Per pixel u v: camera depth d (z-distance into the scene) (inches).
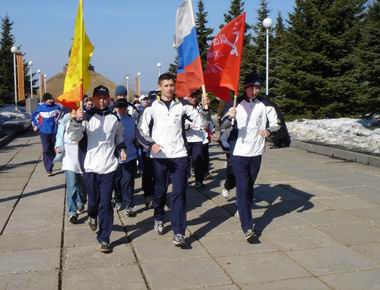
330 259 211.9
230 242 237.8
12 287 187.5
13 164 529.7
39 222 280.7
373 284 184.5
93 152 226.1
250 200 240.7
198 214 293.1
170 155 229.3
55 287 187.0
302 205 308.5
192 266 206.2
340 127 686.5
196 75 248.7
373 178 393.1
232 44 244.2
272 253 220.8
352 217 278.7
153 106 232.1
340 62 839.7
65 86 228.5
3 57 2094.0
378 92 648.4
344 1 836.6
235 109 236.2
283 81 899.4
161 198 245.4
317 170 438.0
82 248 232.5
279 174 418.9
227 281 189.6
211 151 598.2
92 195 235.6
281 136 243.8
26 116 1350.9
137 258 217.8
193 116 234.5
